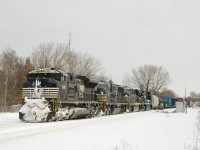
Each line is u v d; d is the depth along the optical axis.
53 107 27.22
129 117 36.06
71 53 68.38
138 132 19.69
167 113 48.78
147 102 67.00
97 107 38.22
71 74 31.55
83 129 20.78
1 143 13.90
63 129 20.31
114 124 25.41
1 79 59.38
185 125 25.55
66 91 29.73
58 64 65.06
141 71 108.62
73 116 30.33
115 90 46.44
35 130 19.23
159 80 108.38
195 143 15.26
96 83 38.38
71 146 13.57
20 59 68.12
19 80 60.06
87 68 73.00
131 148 13.34
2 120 27.48
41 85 28.02
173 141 15.88
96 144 14.34
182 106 54.41
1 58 61.06
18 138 15.56
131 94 55.53
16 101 58.91
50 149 12.66
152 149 13.37
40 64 64.56
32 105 26.14
